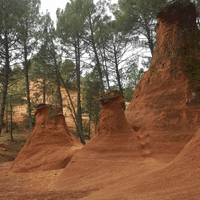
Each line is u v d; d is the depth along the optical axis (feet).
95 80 75.92
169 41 35.04
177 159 15.26
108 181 20.11
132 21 58.34
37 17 74.59
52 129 48.26
